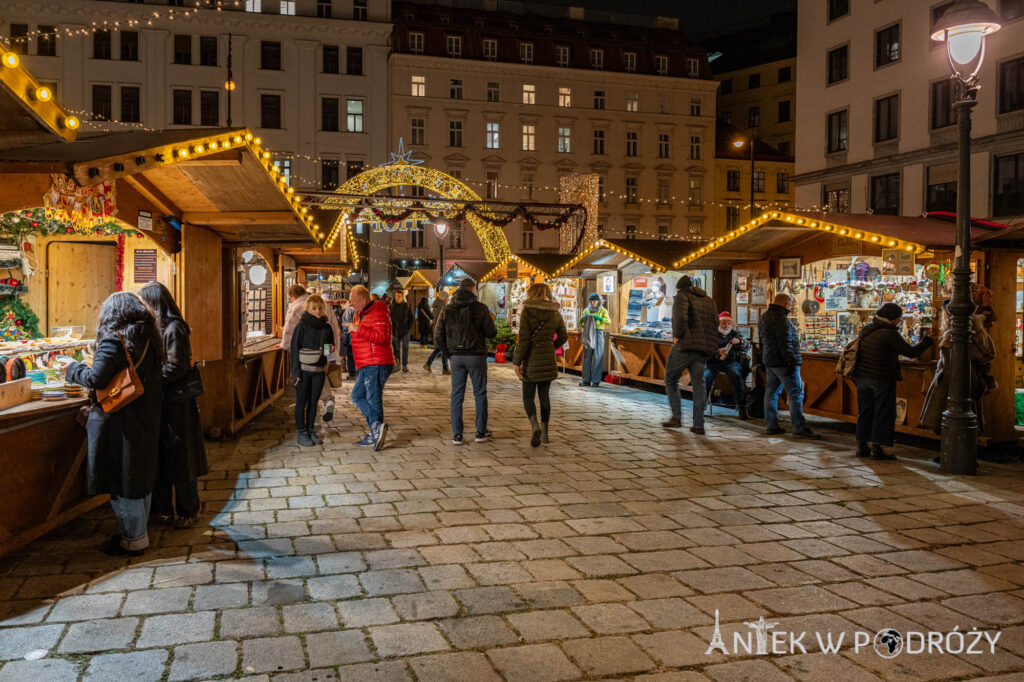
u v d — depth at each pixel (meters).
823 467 7.26
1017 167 25.30
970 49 6.76
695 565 4.48
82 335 7.16
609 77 49.75
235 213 7.54
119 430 4.35
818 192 33.78
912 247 8.23
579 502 5.86
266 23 42.69
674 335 9.14
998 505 5.96
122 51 41.22
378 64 44.81
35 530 4.49
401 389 13.43
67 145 4.89
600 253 15.09
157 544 4.71
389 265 45.72
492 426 9.49
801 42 34.75
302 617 3.64
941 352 7.51
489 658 3.26
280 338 12.88
